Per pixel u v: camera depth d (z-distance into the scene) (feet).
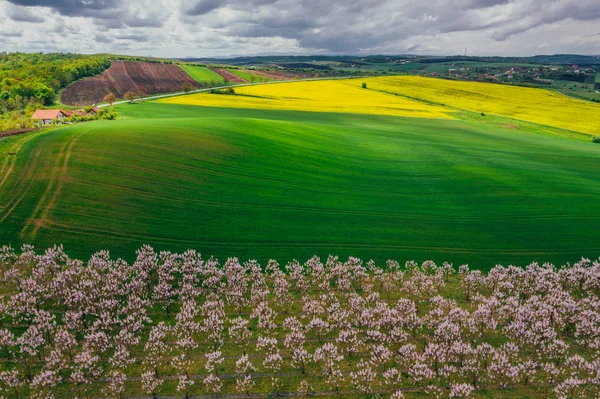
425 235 160.97
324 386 90.79
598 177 236.22
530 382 93.35
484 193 205.36
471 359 97.60
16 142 193.47
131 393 86.89
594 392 90.74
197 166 199.41
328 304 122.93
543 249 152.97
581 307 120.16
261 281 126.93
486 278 130.72
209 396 86.53
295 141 260.83
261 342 101.30
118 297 120.26
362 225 166.09
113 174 177.06
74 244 136.05
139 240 142.61
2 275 122.01
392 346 106.22
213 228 154.51
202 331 108.37
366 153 263.70
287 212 171.22
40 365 93.35
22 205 149.69
